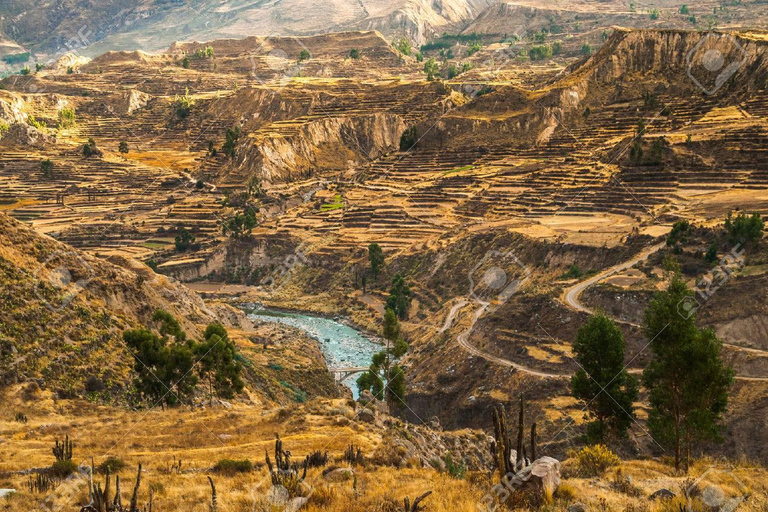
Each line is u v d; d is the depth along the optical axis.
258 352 118.38
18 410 57.91
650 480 34.81
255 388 86.94
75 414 60.00
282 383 100.94
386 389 100.81
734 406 93.62
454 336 133.00
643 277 125.81
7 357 63.84
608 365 55.84
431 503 29.08
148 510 28.64
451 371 121.44
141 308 91.12
